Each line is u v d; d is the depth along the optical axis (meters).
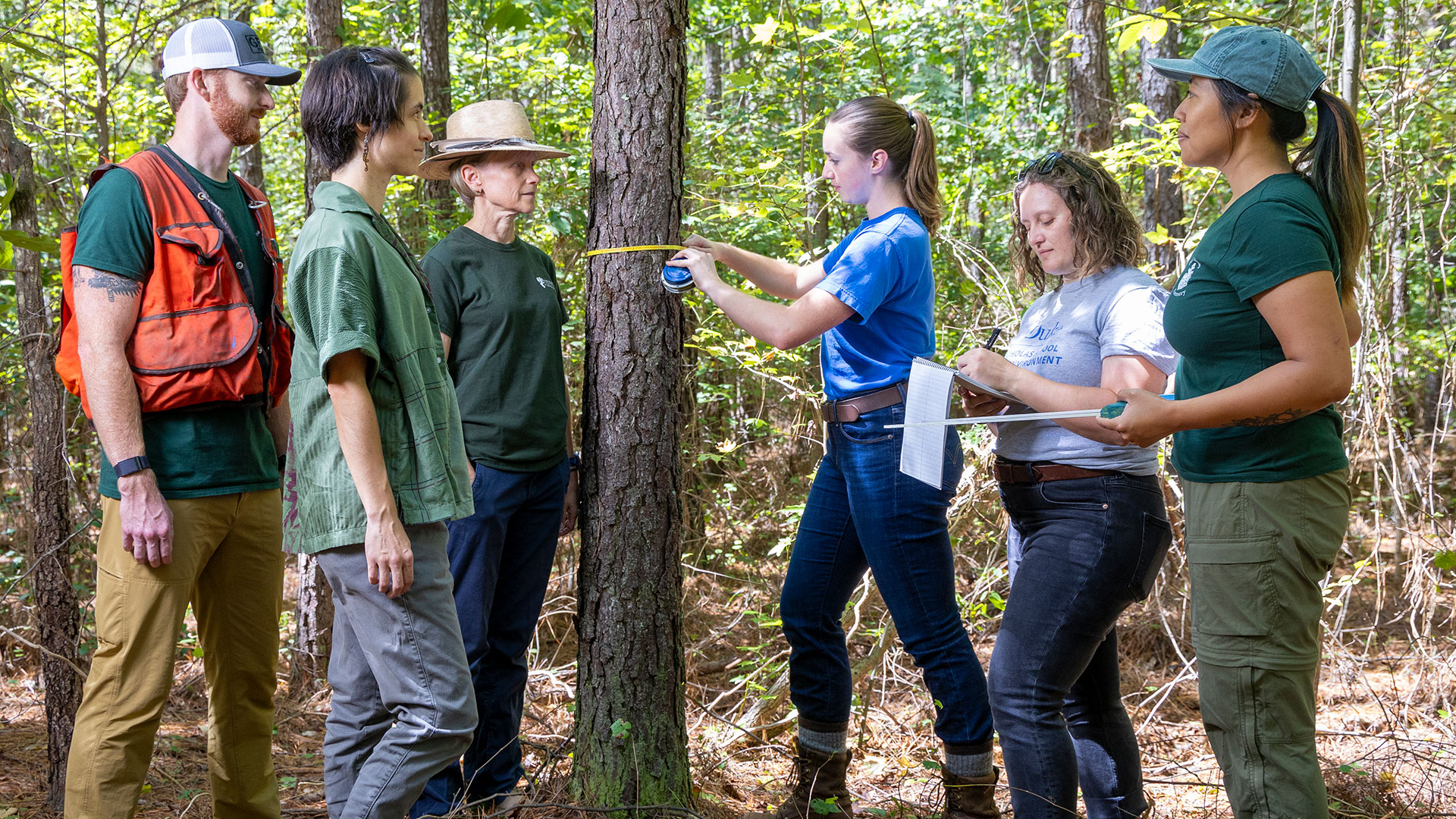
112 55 6.44
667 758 2.69
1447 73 4.35
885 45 7.93
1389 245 4.31
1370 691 3.82
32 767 3.42
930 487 2.49
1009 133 8.13
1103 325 2.29
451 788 2.74
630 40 2.57
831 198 5.15
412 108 2.22
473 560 2.71
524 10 4.56
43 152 4.00
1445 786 2.96
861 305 2.40
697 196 5.04
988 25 8.71
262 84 2.34
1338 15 3.96
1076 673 2.27
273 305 2.41
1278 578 1.85
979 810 2.51
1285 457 1.84
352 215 2.11
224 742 2.39
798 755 2.77
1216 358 1.89
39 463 2.97
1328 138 1.86
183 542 2.16
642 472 2.62
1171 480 4.20
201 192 2.22
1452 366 4.43
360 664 2.24
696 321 4.52
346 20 5.86
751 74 5.96
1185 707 4.02
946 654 2.52
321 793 3.11
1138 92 8.75
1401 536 4.54
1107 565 2.23
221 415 2.23
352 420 2.00
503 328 2.76
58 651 2.97
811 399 4.38
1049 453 2.30
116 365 2.05
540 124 5.61
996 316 4.49
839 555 2.69
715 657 4.61
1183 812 2.92
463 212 5.65
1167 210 6.15
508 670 2.84
